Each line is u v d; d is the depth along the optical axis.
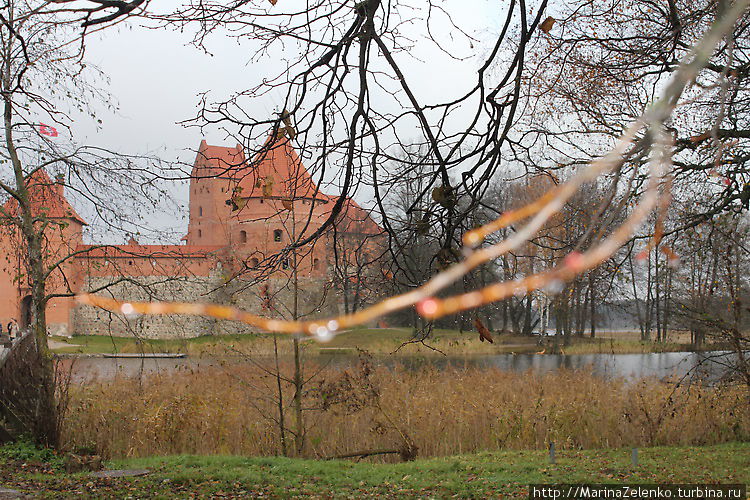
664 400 14.66
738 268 11.80
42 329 12.49
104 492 9.16
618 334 54.78
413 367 22.52
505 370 25.84
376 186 4.38
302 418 13.75
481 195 3.98
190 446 13.37
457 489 9.72
